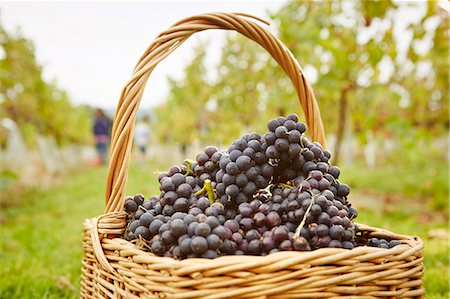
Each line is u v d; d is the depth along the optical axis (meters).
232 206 1.69
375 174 9.95
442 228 4.63
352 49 5.57
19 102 9.77
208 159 1.81
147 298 1.40
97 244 1.62
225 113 11.35
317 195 1.56
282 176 1.75
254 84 9.77
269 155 1.63
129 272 1.48
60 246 4.18
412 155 5.78
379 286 1.41
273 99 7.20
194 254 1.43
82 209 6.72
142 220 1.63
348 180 8.36
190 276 1.36
